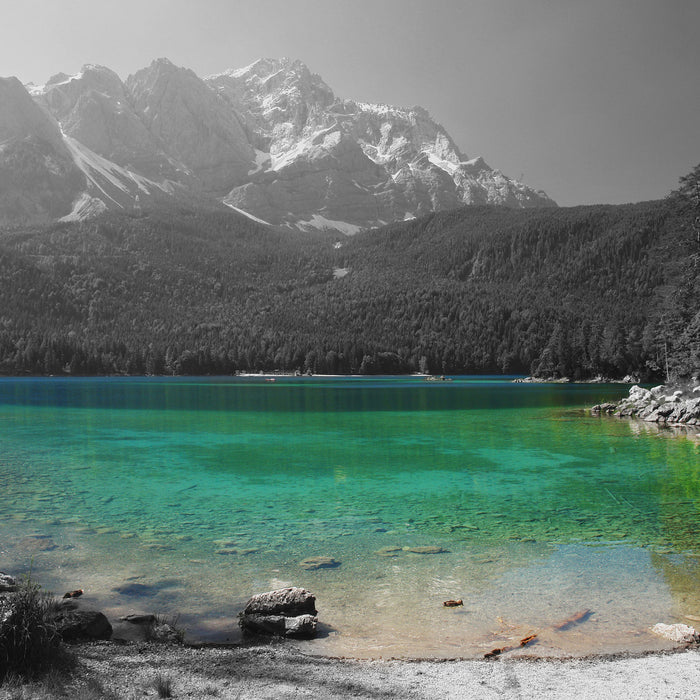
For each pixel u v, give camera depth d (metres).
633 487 26.98
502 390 120.50
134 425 54.28
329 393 109.19
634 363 155.62
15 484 27.78
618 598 13.86
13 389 118.94
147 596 14.00
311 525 20.59
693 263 73.06
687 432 47.88
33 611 10.23
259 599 12.97
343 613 13.05
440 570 15.87
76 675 9.59
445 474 30.38
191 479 29.09
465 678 9.87
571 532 19.62
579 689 9.39
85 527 20.22
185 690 9.22
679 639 11.59
